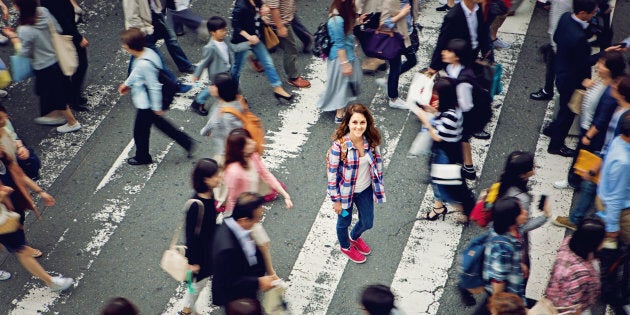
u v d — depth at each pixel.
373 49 8.98
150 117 8.42
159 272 7.75
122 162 9.01
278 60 10.45
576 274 5.83
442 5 11.27
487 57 8.86
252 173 7.06
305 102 9.74
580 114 7.96
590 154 7.28
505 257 5.93
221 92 7.44
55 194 8.64
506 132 9.24
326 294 7.48
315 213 8.31
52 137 9.37
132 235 8.16
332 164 6.91
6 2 11.72
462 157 8.30
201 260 6.55
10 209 7.03
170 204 8.48
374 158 6.98
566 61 8.12
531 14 11.12
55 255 7.95
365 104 9.70
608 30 8.63
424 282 7.57
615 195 6.54
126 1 9.34
